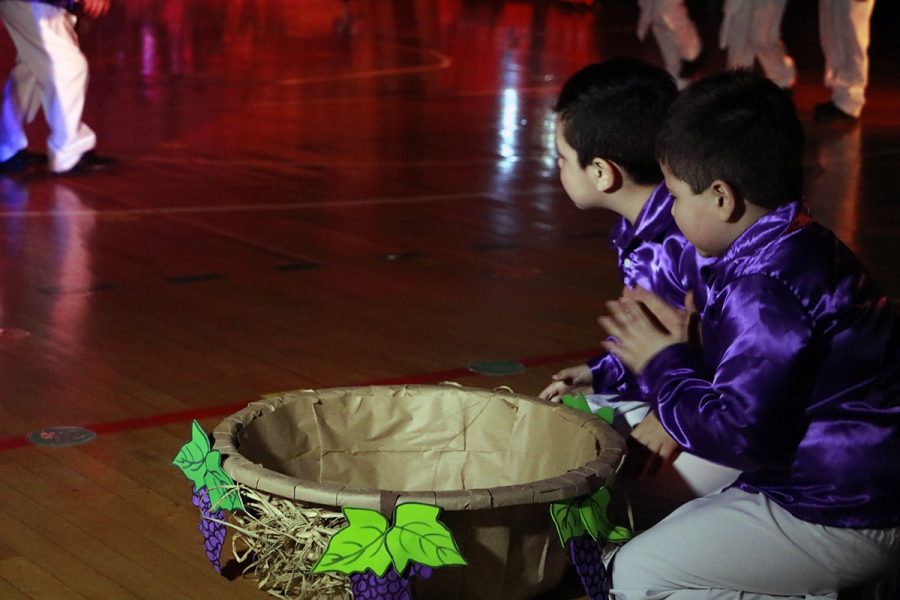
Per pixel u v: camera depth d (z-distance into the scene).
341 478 3.55
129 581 3.30
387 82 15.17
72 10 9.02
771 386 2.74
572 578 3.37
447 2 25.25
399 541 2.79
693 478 3.45
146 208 8.28
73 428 4.37
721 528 2.96
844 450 2.82
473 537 2.91
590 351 5.56
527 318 6.06
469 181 9.68
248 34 19.45
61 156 9.19
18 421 4.41
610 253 7.50
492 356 5.44
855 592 3.06
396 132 11.84
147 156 10.17
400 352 5.43
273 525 2.96
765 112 2.85
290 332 5.66
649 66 3.49
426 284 6.63
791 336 2.74
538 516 2.99
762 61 14.08
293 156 10.49
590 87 3.42
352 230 7.89
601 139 3.40
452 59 17.44
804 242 2.82
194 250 7.19
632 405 3.73
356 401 3.55
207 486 3.09
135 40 17.98
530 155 10.93
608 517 3.16
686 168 2.88
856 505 2.83
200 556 3.46
